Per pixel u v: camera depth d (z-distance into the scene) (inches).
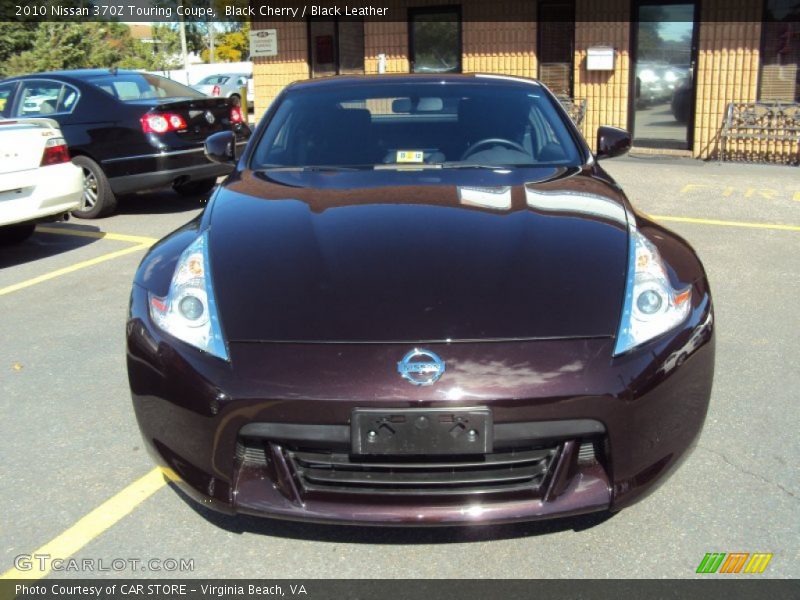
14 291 220.1
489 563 99.2
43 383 155.3
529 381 89.5
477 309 96.1
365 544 103.3
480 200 122.3
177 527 107.7
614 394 90.7
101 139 312.8
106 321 192.2
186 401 94.9
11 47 1062.4
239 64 1258.0
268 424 91.4
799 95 438.3
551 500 92.3
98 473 121.4
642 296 98.7
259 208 122.0
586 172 138.0
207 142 162.1
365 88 161.0
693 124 464.4
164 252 115.6
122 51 1593.3
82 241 282.0
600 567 97.9
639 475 94.5
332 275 102.4
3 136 239.1
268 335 94.9
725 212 313.1
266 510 93.5
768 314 189.8
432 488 93.2
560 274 101.7
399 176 134.1
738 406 139.9
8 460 125.5
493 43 515.5
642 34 469.7
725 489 114.0
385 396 88.8
